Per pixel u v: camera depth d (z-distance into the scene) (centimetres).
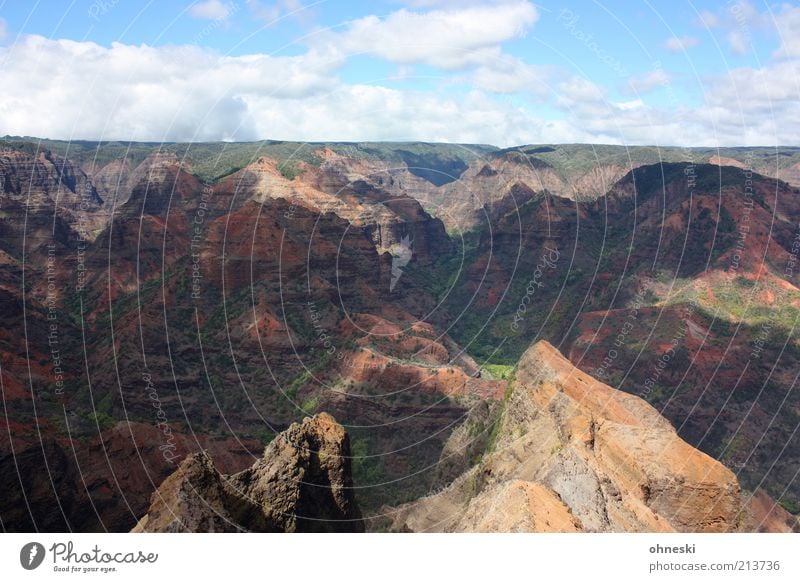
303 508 5800
